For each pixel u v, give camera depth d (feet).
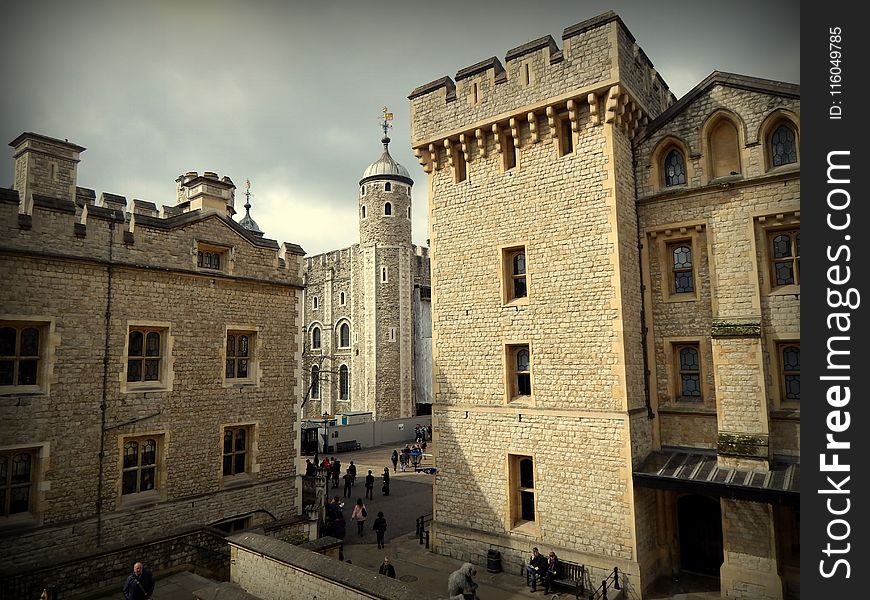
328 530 57.26
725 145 46.62
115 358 45.85
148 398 47.52
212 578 44.37
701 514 47.24
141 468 47.50
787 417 41.81
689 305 47.24
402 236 146.61
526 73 50.96
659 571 45.50
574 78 47.80
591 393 45.70
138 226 47.93
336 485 84.23
